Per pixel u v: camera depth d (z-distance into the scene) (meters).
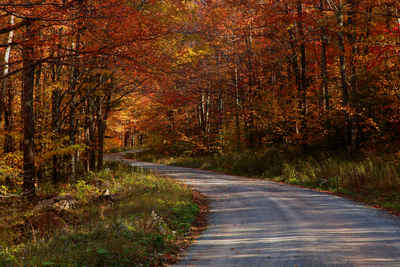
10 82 16.89
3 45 8.81
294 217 9.85
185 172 26.95
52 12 8.66
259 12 24.75
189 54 17.73
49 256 5.90
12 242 8.24
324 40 22.50
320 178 17.16
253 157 25.58
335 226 8.50
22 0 8.77
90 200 14.22
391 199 11.75
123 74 18.00
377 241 6.98
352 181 15.02
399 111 18.17
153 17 13.09
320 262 5.88
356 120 20.12
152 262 6.43
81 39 11.25
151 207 11.08
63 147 16.44
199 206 13.16
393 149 17.88
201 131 39.62
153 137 47.31
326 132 21.75
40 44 9.12
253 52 30.20
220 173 26.14
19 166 14.39
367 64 18.52
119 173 21.17
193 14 21.28
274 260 6.17
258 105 27.70
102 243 6.60
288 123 24.70
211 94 37.12
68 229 8.18
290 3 21.66
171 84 18.45
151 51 12.17
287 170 20.45
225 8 27.00
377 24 19.53
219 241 7.90
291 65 28.16
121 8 9.99
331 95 24.72
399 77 17.78
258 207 11.86
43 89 16.83
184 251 7.29
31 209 11.44
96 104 21.95
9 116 17.41
